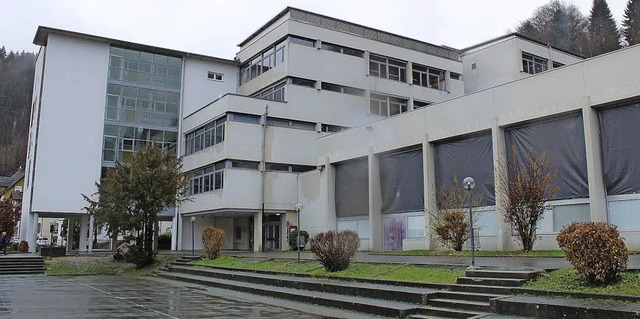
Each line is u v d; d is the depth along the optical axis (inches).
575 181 770.2
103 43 1519.4
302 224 1330.0
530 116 815.1
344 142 1192.2
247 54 1620.3
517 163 821.2
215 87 1649.9
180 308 514.3
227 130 1310.3
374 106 1501.0
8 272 1063.0
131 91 1542.8
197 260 1032.2
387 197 1090.7
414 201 1025.5
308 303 543.2
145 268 1083.9
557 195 791.1
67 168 1433.3
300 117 1398.9
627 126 722.2
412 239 976.3
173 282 845.8
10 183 3339.1
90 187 1450.5
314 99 1421.0
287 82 1389.0
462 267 549.6
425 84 1604.3
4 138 4074.8
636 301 358.3
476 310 419.8
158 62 1590.8
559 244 442.0
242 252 1233.4
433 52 1633.9
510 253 722.8
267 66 1499.8
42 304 549.3
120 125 1513.3
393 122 1062.4
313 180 1298.0
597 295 379.9
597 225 425.4
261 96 1533.0
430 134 975.0
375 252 987.3
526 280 452.1
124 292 682.8
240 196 1304.1
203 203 1396.4
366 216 1144.8
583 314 351.6
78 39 1486.2
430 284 498.0
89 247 1488.7
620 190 722.8
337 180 1233.4
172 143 1577.3
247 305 538.3
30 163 1576.0
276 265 783.7
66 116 1448.1
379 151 1090.1
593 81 744.3
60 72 1453.0
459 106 926.4
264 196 1332.4
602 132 748.6
